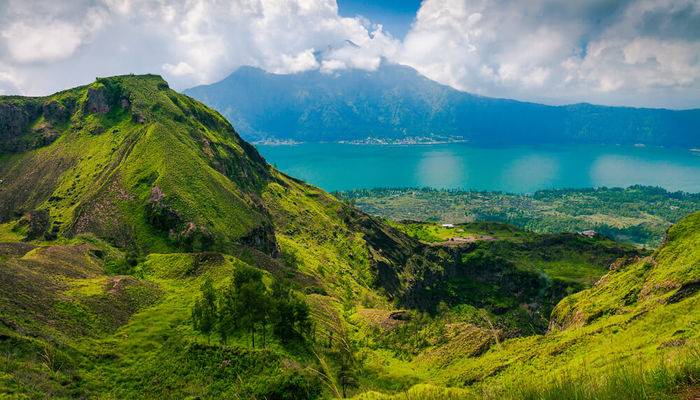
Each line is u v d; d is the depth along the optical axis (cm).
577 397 1669
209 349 8369
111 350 9331
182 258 15088
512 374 9619
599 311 12850
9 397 6281
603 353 8606
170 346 8919
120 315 10981
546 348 10275
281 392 6812
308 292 18712
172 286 13575
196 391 7425
